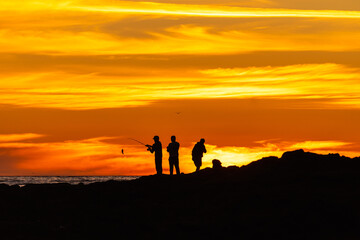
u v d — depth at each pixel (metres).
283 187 59.59
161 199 62.66
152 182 69.69
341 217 50.00
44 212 60.22
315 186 59.38
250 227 49.06
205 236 48.34
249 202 55.50
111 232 51.25
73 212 59.66
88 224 54.12
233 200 56.31
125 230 51.62
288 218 50.03
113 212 57.94
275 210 52.66
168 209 57.28
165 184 68.31
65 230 52.41
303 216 50.16
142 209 57.72
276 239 46.94
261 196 56.53
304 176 62.81
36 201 65.25
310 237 46.88
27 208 61.75
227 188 62.41
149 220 54.25
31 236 50.38
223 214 53.38
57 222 55.50
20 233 51.34
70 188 72.38
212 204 57.41
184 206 58.00
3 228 52.56
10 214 59.59
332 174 61.91
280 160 69.00
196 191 63.69
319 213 50.62
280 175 63.97
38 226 53.56
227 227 49.62
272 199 55.16
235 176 66.75
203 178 69.31
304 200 53.44
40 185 75.81
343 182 60.25
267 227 48.81
